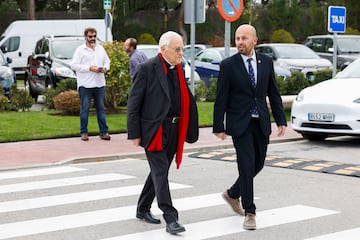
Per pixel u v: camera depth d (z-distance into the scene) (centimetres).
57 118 1579
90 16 4522
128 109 737
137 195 925
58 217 808
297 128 1388
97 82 1384
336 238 720
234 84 761
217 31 4516
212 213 827
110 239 717
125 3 4412
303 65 2391
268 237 725
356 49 2783
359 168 1109
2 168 1123
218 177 1048
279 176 1048
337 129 1334
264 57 776
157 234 735
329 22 1711
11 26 3203
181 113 741
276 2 4700
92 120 1571
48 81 2005
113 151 1277
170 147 742
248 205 754
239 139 759
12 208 852
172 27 4550
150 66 733
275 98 790
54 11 4825
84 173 1091
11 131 1427
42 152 1266
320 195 920
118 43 1669
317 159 1209
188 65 2159
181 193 934
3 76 1831
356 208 848
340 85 1388
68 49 2050
